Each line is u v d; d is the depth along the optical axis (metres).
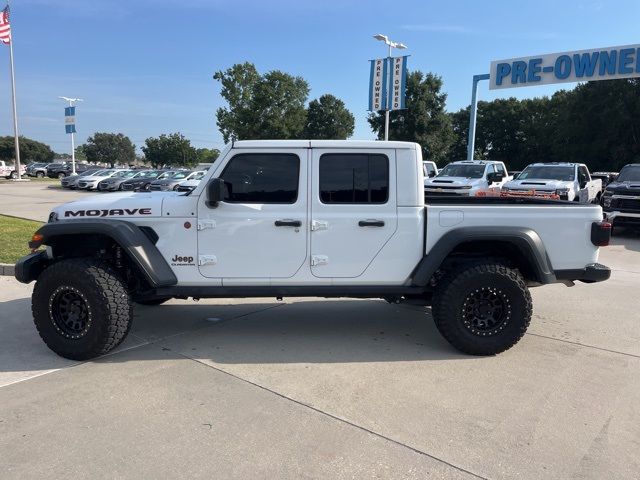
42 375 4.19
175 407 3.64
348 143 4.64
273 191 4.67
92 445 3.14
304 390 3.94
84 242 4.86
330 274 4.72
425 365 4.48
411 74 50.31
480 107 68.00
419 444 3.18
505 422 3.46
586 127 45.22
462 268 4.64
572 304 6.60
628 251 11.12
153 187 28.92
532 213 4.74
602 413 3.60
